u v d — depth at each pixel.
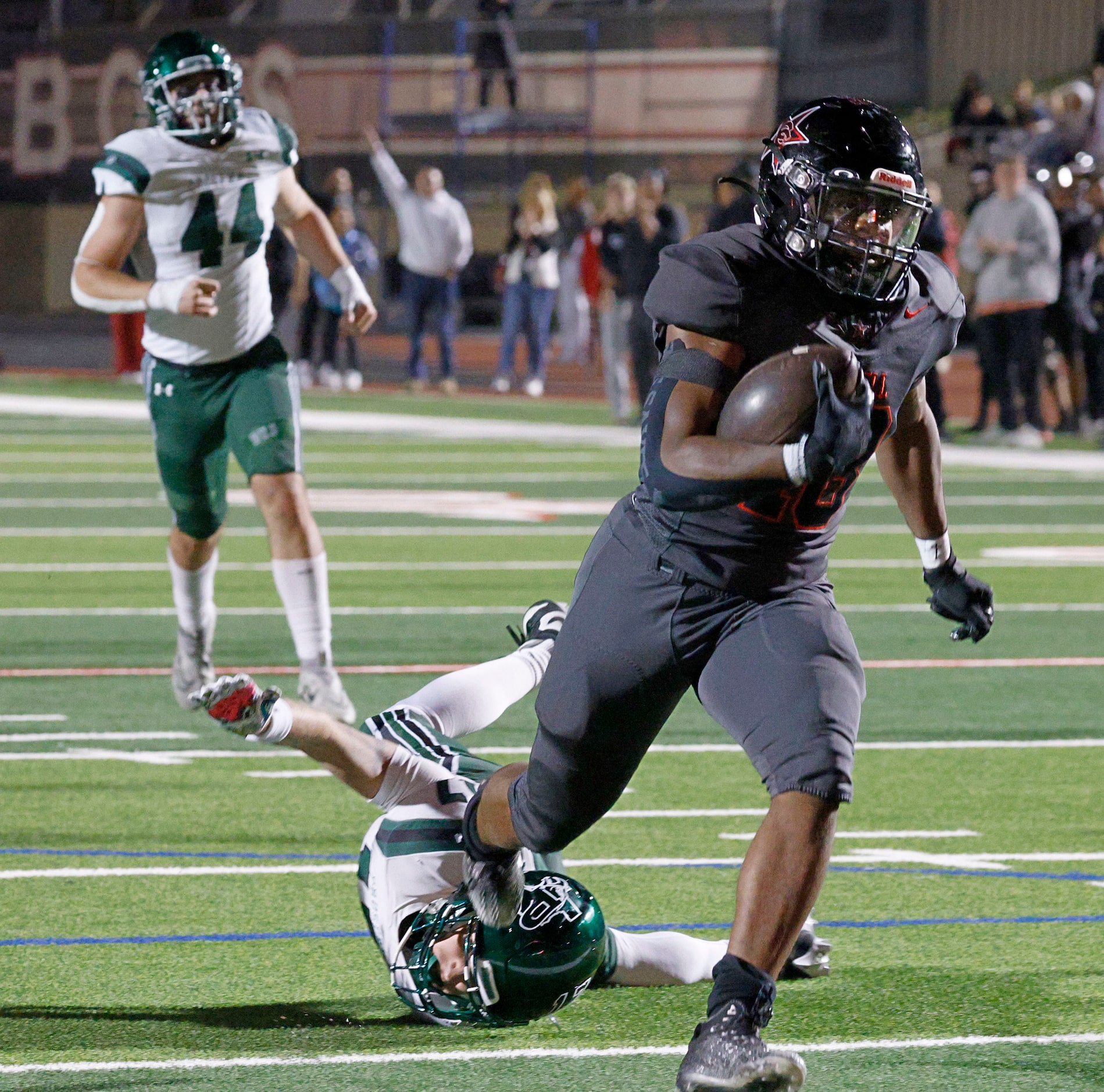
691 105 91.44
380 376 74.94
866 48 93.19
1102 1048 12.12
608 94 92.12
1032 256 51.31
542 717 11.12
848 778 10.48
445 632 27.12
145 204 20.41
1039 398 52.72
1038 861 16.67
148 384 20.97
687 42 91.38
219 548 35.12
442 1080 11.50
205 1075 11.53
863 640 27.23
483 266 91.81
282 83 93.56
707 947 13.59
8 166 98.69
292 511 20.75
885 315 11.03
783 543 10.86
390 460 49.19
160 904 15.20
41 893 15.45
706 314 10.60
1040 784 19.47
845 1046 12.12
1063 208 52.88
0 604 29.22
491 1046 12.12
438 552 34.66
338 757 12.35
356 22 92.56
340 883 15.88
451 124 91.38
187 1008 12.80
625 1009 12.89
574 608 11.18
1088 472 47.88
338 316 68.62
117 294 19.92
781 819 10.38
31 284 98.69
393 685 23.66
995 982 13.45
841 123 10.73
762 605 10.99
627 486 44.59
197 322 20.55
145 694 23.27
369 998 13.06
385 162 66.06
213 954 13.98
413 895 12.35
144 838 17.16
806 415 10.27
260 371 20.78
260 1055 11.91
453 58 92.25
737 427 10.38
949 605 12.70
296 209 21.73
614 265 57.31
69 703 22.70
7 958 13.80
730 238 10.86
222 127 20.30
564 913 11.79
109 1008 12.77
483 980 11.67
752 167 49.19
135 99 95.00
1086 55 86.06
